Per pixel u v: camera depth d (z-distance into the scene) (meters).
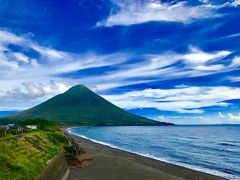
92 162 45.38
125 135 146.25
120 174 36.56
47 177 27.44
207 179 36.19
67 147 53.06
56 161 33.28
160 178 35.09
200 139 118.69
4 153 27.34
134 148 77.56
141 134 158.75
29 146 35.81
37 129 67.81
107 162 45.56
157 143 96.00
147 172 38.16
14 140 34.75
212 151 71.69
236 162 53.56
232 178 37.88
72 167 40.38
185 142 101.44
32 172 25.80
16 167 24.91
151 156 59.72
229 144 93.50
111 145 84.88
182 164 49.91
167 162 50.00
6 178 22.52
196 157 59.94
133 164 44.06
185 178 36.28
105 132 178.50
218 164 50.84
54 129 82.06
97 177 34.75
